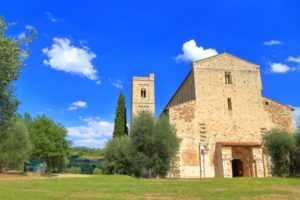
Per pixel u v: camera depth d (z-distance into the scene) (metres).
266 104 51.97
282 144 44.44
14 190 20.83
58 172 66.75
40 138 57.75
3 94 18.67
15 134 46.06
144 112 44.88
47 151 58.06
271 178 36.16
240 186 26.67
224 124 49.84
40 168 49.56
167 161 41.81
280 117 51.84
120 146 49.72
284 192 21.38
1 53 17.42
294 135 45.00
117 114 70.75
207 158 47.81
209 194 20.19
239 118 50.50
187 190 22.91
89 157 108.31
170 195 19.67
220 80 51.75
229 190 23.00
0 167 48.56
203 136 48.72
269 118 51.34
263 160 47.88
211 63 52.25
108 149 51.34
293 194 20.30
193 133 48.56
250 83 52.56
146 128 42.34
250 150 48.09
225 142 48.22
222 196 19.14
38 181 31.17
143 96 76.44
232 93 51.50
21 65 18.70
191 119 49.12
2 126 20.50
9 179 34.75
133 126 43.47
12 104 20.11
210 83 51.31
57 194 19.16
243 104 51.28
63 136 62.00
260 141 49.94
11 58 17.88
